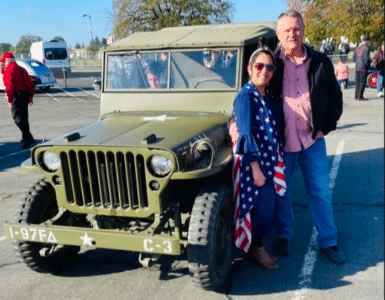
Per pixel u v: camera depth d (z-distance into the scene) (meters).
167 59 3.79
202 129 3.20
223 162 2.90
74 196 2.94
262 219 3.19
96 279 3.37
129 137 2.94
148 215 2.81
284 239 3.62
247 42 3.59
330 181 5.39
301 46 3.08
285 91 3.15
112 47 3.93
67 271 3.52
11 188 5.82
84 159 2.88
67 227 2.93
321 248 3.60
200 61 3.69
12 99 7.95
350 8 22.84
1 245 4.06
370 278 3.18
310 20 26.88
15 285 3.33
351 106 11.33
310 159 3.31
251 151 2.84
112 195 2.86
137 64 3.89
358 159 6.27
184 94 3.74
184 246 2.92
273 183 3.09
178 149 2.72
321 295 3.00
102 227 3.15
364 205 4.57
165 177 2.70
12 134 9.88
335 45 28.48
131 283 3.29
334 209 4.51
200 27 4.38
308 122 3.18
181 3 23.97
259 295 3.04
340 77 15.09
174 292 3.13
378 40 22.81
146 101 3.86
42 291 3.23
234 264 3.50
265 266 3.37
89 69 35.34
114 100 3.99
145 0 24.48
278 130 3.14
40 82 18.31
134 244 2.76
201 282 2.88
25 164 3.09
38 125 10.71
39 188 3.27
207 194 2.91
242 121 2.85
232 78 3.62
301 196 4.95
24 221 3.14
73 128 10.10
